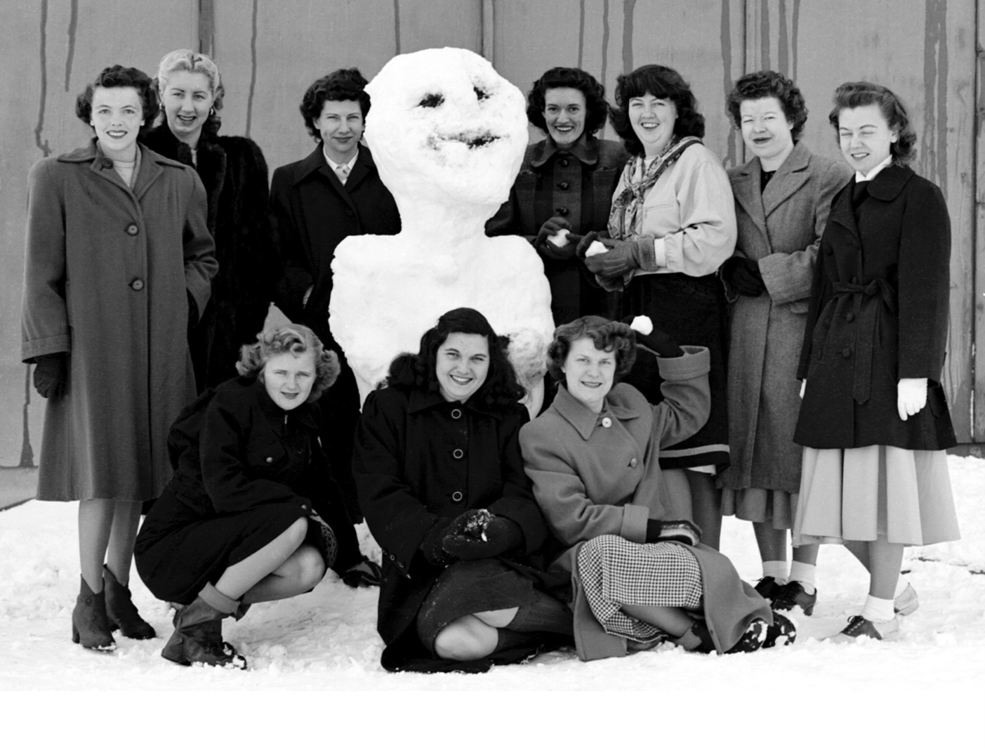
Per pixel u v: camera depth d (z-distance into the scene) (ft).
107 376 14.11
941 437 13.16
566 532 13.20
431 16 24.50
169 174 14.98
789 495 15.03
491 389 13.58
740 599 12.75
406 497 12.97
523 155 15.60
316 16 24.32
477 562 12.68
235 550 12.84
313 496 14.48
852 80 25.26
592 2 24.75
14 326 24.50
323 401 16.57
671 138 15.66
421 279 14.99
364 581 15.57
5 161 24.27
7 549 18.03
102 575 14.02
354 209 16.90
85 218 14.21
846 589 16.19
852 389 13.12
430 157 14.55
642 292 15.33
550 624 12.79
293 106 24.35
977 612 14.33
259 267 17.26
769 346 15.05
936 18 25.41
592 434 13.67
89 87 14.51
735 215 15.37
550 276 16.19
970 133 25.71
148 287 14.52
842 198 13.84
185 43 24.21
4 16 24.16
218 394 13.58
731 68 25.03
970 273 25.88
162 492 13.92
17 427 24.56
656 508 13.80
